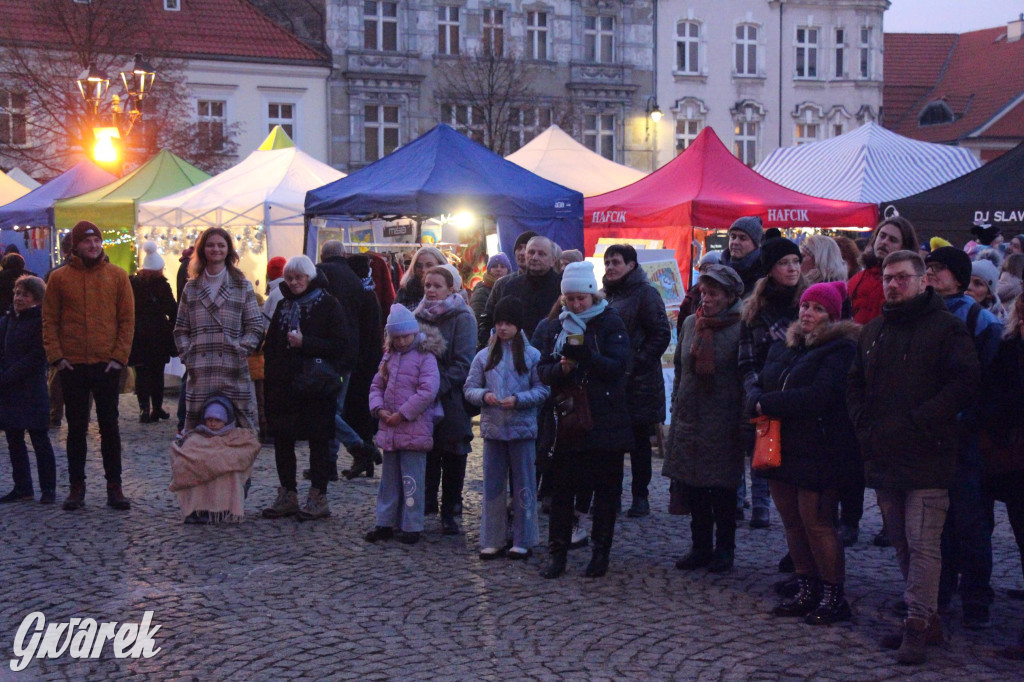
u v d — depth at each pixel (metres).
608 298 8.32
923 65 49.84
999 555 7.49
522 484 7.36
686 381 6.89
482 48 37.00
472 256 13.50
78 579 6.84
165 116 30.80
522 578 6.87
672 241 15.87
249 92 35.41
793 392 5.85
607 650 5.56
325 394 8.34
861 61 42.75
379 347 10.20
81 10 30.50
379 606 6.30
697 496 6.99
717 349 6.75
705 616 6.11
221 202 15.95
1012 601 6.49
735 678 5.17
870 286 7.92
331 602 6.37
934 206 14.37
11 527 8.13
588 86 39.34
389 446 7.65
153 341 13.48
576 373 6.69
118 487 8.81
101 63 30.09
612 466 6.87
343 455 11.41
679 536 7.98
